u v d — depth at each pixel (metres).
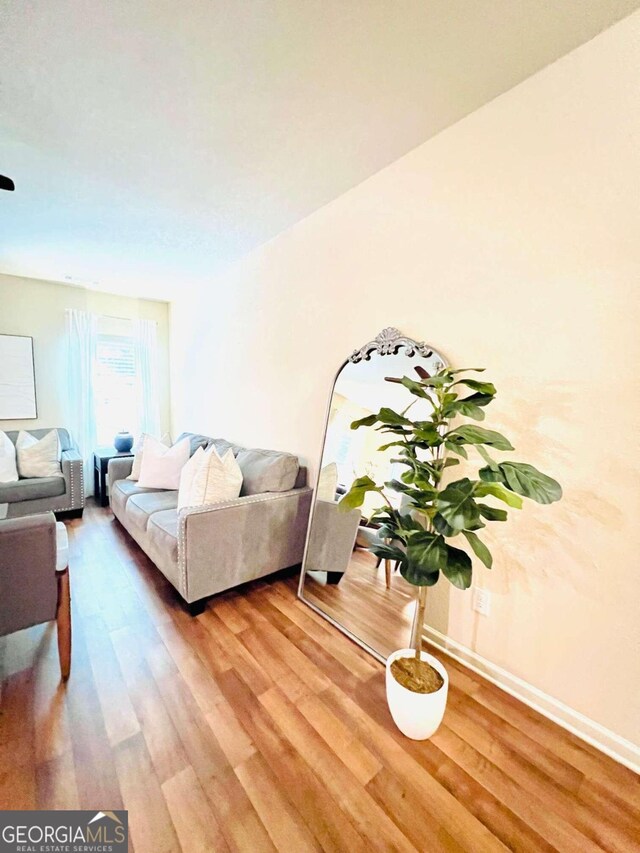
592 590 1.34
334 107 1.54
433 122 1.64
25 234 2.80
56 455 3.50
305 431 2.63
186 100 1.51
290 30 1.21
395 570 1.91
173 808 1.08
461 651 1.71
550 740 1.35
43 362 3.98
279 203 2.34
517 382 1.51
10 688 1.50
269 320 2.96
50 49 1.28
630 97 1.20
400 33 1.22
